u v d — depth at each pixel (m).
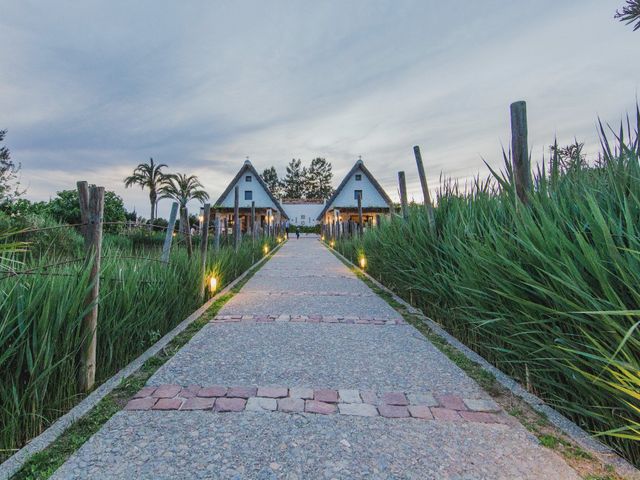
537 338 2.20
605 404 1.75
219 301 5.15
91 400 2.09
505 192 3.13
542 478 1.48
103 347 2.53
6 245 1.92
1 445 1.66
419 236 4.46
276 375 2.55
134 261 3.62
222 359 2.85
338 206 29.02
